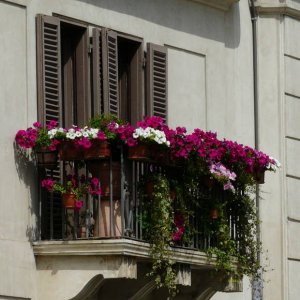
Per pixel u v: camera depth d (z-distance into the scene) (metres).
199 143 26.06
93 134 25.05
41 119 25.70
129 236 25.30
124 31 27.44
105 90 26.67
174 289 26.14
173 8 28.45
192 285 27.56
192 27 28.80
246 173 27.16
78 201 25.19
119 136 25.16
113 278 25.22
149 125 25.44
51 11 26.16
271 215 30.00
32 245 25.36
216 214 26.67
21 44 25.61
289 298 30.00
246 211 27.42
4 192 25.05
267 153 30.06
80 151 25.19
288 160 30.25
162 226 25.50
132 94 27.64
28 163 25.41
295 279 30.16
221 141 26.64
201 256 26.48
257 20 30.27
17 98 25.42
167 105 27.97
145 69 27.72
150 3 28.00
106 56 26.73
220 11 29.44
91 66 26.72
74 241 25.11
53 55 25.97
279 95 30.22
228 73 29.48
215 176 26.36
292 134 30.38
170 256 25.62
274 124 30.16
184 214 26.12
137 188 25.58
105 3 27.11
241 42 29.86
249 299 29.58
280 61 30.30
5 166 25.09
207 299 27.75
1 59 25.27
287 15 30.48
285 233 30.06
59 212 25.72
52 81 25.92
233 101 29.53
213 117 29.05
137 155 25.23
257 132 30.00
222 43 29.41
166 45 28.27
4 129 25.14
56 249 25.23
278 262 29.97
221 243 26.72
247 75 29.94
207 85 28.98
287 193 30.17
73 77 26.70
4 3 25.41
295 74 30.52
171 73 28.31
